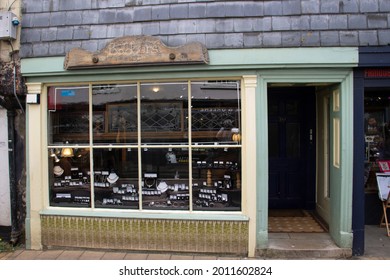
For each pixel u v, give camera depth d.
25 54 5.30
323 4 4.89
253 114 4.96
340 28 4.85
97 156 5.45
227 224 5.06
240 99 5.08
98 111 5.40
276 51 4.87
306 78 4.95
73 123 5.47
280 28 4.89
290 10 4.91
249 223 5.02
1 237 5.69
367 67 4.87
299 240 5.35
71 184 5.53
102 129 5.41
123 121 5.35
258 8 4.94
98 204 5.46
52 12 5.34
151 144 5.30
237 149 5.13
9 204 5.85
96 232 5.34
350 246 4.98
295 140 7.00
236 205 5.14
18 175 5.65
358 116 4.95
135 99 5.29
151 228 5.21
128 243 5.27
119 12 5.20
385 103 6.63
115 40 5.04
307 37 4.85
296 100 6.95
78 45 5.21
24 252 5.34
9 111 5.54
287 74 4.95
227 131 5.13
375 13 4.86
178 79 5.15
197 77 5.08
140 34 5.10
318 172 6.70
